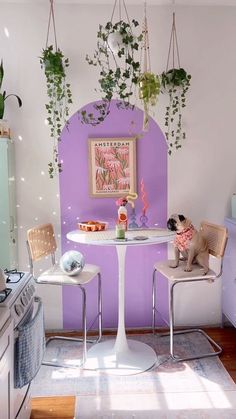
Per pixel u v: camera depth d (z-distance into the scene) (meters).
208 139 2.92
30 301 1.74
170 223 2.58
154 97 2.55
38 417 1.97
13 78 2.79
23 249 2.89
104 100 2.78
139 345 2.69
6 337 1.38
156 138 2.89
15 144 2.83
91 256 2.93
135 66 2.58
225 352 2.61
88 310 2.97
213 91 2.90
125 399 2.11
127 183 2.89
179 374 2.35
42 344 1.80
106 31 2.77
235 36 2.88
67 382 2.28
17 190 2.85
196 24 2.84
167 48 2.84
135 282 2.97
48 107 2.73
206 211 2.96
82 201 2.89
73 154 2.86
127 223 2.76
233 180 2.96
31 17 2.77
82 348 2.69
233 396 2.12
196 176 2.94
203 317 3.02
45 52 2.62
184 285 3.00
